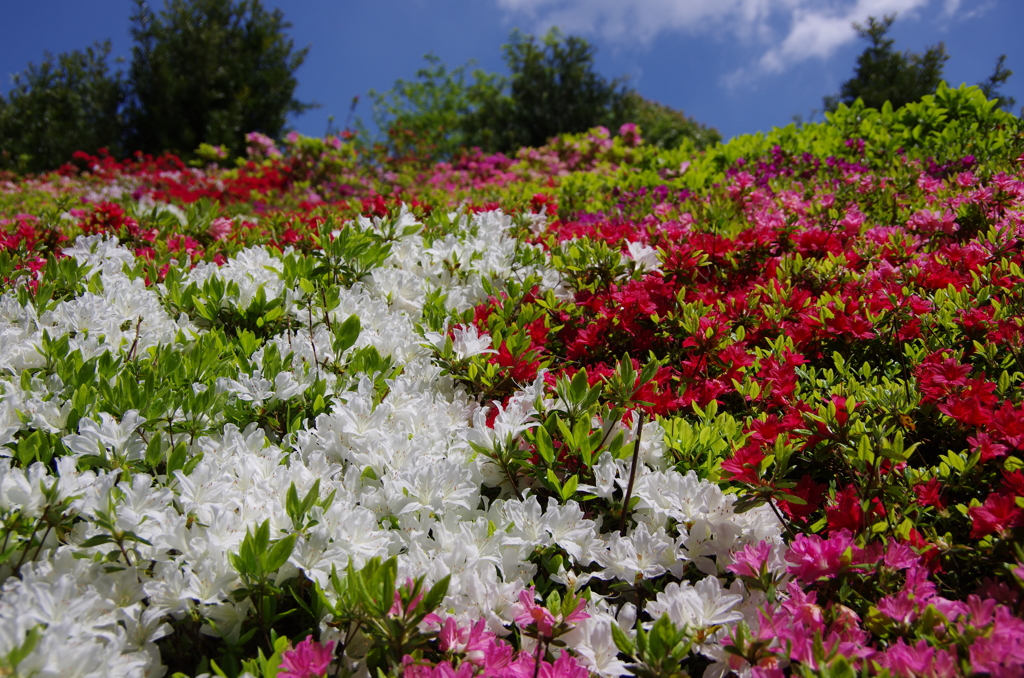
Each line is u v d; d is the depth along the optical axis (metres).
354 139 12.86
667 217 4.44
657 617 1.57
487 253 3.27
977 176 4.56
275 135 22.89
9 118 19.67
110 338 2.36
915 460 2.17
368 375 2.29
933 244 3.62
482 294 3.15
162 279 3.12
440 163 12.68
